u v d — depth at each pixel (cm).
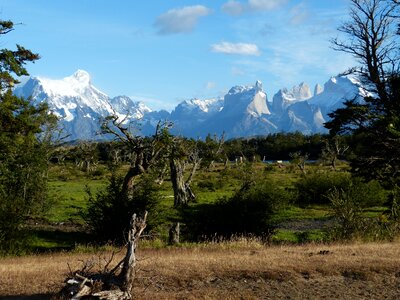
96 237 2477
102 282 916
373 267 1279
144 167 2895
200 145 8319
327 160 9862
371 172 2769
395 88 2872
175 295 1020
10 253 1969
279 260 1344
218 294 1045
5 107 2830
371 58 3188
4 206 2064
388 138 2622
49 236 2586
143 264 1289
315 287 1141
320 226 3189
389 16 3222
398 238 2158
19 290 1064
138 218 966
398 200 2595
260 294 1077
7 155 2838
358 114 2723
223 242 2162
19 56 2986
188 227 2719
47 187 3116
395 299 1082
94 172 7450
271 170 8356
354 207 2375
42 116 3134
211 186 5769
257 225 2609
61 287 1048
